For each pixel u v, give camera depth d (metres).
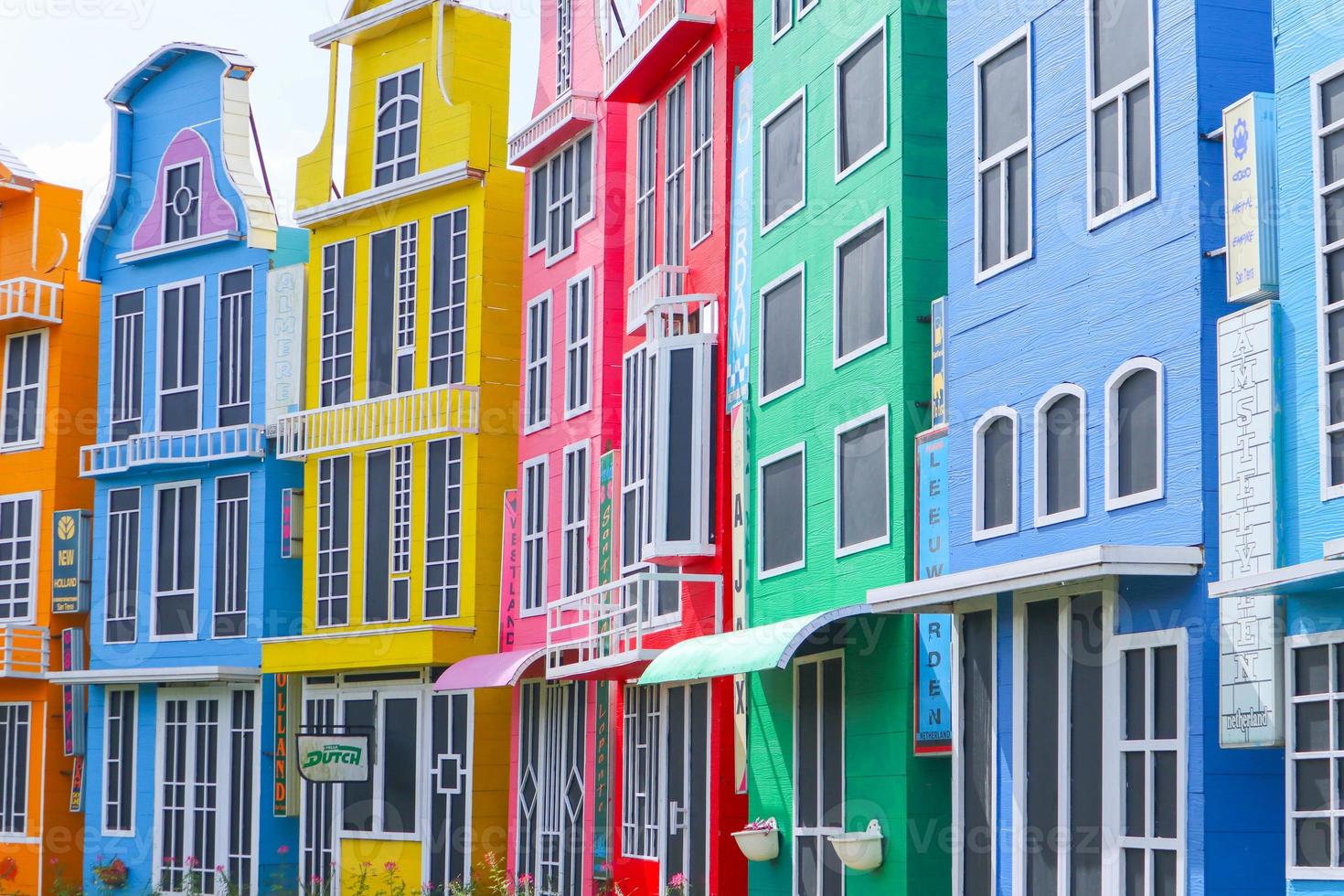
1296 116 13.46
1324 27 13.23
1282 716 13.15
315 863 32.78
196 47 36.25
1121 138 15.48
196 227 36.19
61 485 37.47
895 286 19.50
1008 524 16.88
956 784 17.20
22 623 37.28
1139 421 15.10
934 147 19.69
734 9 24.70
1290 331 13.37
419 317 32.59
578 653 27.72
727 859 23.20
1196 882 13.73
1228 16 14.70
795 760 21.19
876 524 19.69
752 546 22.83
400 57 33.69
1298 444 13.20
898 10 19.89
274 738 33.56
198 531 35.19
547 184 31.08
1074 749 15.45
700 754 24.12
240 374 35.12
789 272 22.22
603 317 28.45
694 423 24.14
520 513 30.73
